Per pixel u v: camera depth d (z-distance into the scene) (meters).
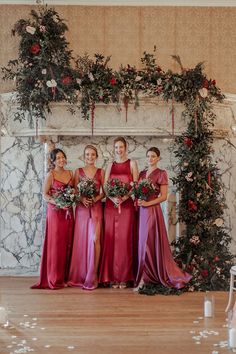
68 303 6.08
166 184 6.88
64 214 6.94
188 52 7.87
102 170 7.14
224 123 7.66
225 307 5.95
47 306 5.94
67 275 7.11
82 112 7.27
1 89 7.75
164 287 6.67
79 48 7.80
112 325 5.20
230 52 7.91
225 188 7.80
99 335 4.88
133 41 7.82
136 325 5.20
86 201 6.90
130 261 6.96
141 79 7.26
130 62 7.84
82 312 5.68
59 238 6.89
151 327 5.14
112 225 6.96
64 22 7.75
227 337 4.83
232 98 7.74
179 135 7.41
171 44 7.85
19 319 5.39
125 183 6.89
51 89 7.14
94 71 7.21
